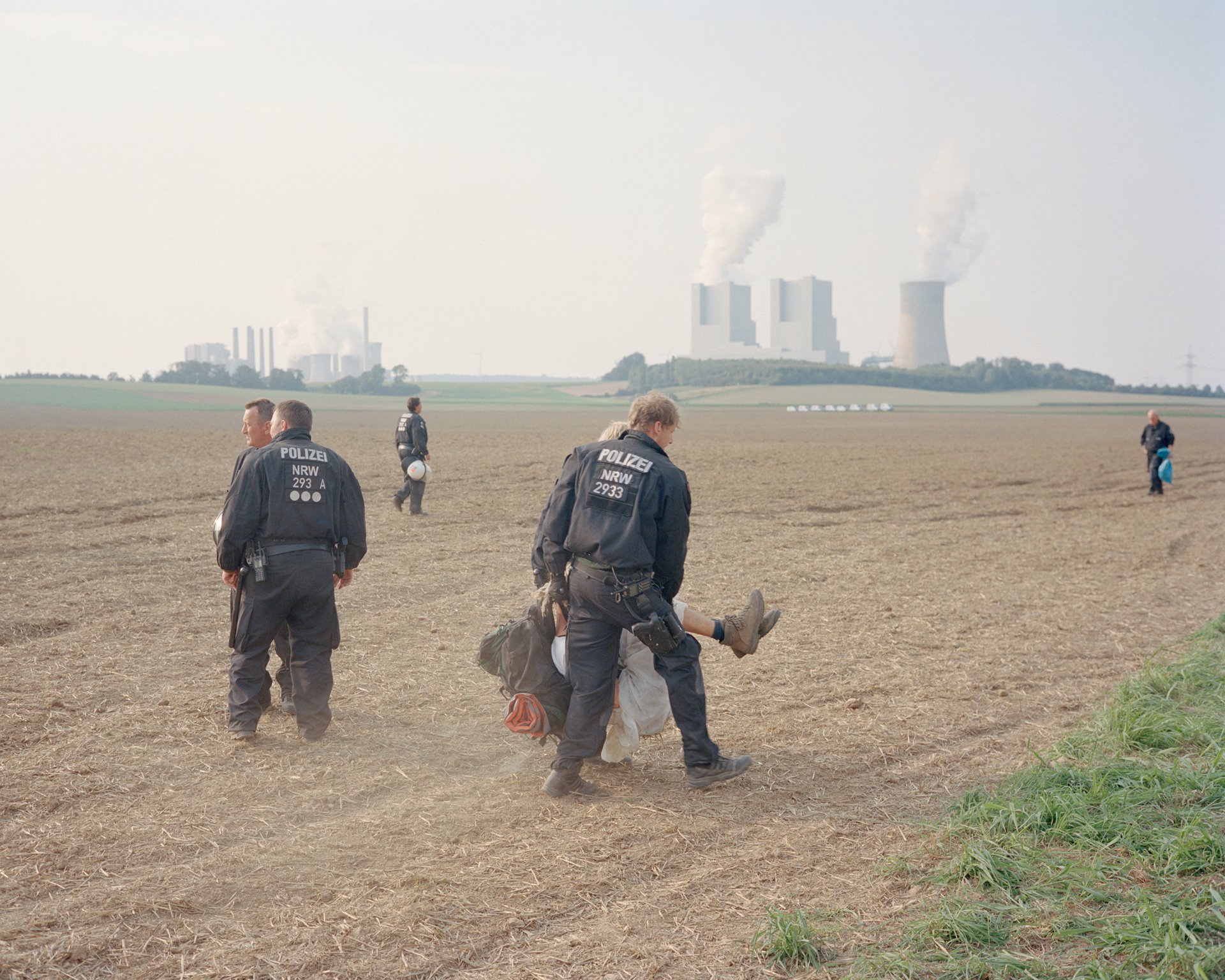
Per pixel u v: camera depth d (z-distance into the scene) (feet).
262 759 16.49
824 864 12.75
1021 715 19.56
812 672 22.53
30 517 48.37
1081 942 10.49
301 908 11.35
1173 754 16.51
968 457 115.55
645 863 12.75
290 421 18.38
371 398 578.25
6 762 15.76
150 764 16.02
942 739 17.99
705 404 542.57
